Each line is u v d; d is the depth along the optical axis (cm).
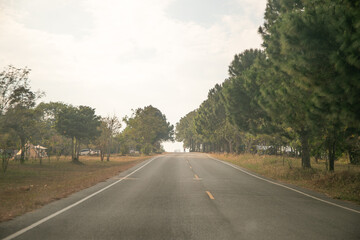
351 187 1238
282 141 2764
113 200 938
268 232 564
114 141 7031
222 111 5181
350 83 842
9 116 2159
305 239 521
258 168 2480
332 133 1684
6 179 1683
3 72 2067
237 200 954
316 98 970
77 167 2777
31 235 530
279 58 1617
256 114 2461
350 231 579
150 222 639
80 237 522
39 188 1293
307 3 1191
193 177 1755
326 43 963
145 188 1249
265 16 2152
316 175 1634
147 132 6925
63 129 3431
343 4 923
